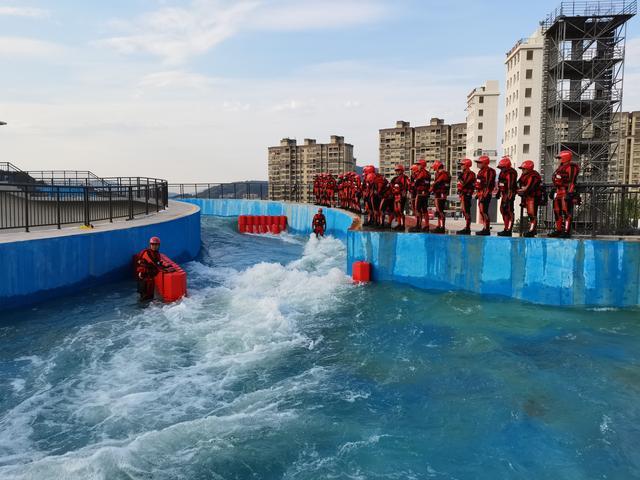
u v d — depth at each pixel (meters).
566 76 51.12
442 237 14.13
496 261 13.33
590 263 12.17
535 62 73.44
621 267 11.97
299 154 161.38
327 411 7.07
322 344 9.95
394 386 7.92
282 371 8.57
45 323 10.91
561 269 12.45
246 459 5.87
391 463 5.78
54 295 12.94
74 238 13.46
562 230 12.80
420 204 15.23
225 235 32.50
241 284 15.59
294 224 36.88
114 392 7.68
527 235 13.27
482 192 13.77
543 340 9.98
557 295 12.50
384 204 16.88
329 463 5.79
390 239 15.05
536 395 7.54
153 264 13.02
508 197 13.37
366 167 18.08
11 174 31.33
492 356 9.13
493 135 108.94
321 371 8.55
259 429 6.56
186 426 6.57
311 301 13.24
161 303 12.74
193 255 22.80
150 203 27.11
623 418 6.82
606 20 48.34
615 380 8.05
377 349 9.64
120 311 11.98
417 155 156.75
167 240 18.52
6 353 9.19
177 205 32.75
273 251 25.72
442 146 152.38
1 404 7.26
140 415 6.97
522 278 12.98
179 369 8.64
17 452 6.04
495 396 7.51
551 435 6.38
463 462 5.80
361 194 25.78
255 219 35.78
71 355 9.15
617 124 48.97
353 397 7.52
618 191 12.93
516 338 10.12
